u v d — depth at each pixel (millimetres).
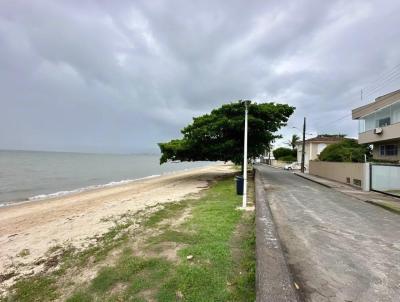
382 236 7133
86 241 7641
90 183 29797
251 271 4746
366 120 29969
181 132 27125
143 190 20953
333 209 10742
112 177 38031
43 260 6500
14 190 23500
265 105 24906
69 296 4562
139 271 5078
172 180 28547
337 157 34062
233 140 24172
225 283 4445
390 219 9211
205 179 27156
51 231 9172
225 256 5484
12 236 9031
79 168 54750
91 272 5379
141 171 53875
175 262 5371
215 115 25484
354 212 10266
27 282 5305
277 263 4629
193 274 4742
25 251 7246
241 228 7508
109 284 4738
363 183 17594
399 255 5727
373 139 26578
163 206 11828
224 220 8281
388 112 25516
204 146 25344
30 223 10969
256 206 9594
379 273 4805
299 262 5254
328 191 16609
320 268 4984
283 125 25953
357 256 5621
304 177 27188
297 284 4352
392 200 13586
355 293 4086
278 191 15789
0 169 45031
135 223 9062
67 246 7355
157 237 7086
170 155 27547
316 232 7352
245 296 4066
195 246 6062
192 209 10562
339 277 4617
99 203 15164
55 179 33125
